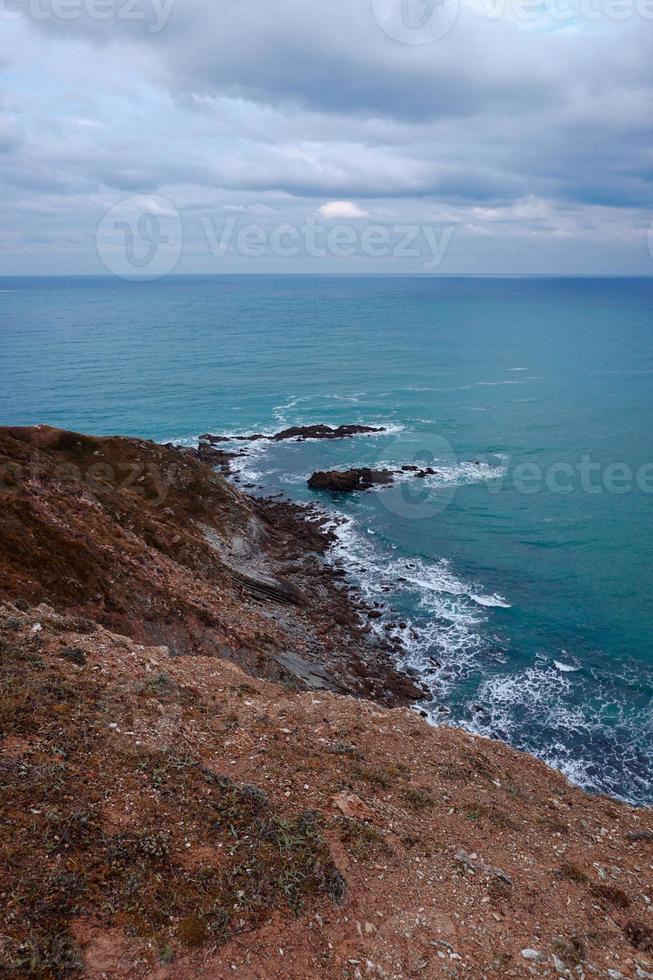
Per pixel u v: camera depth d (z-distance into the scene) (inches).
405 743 629.9
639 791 1023.6
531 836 501.0
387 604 1610.5
